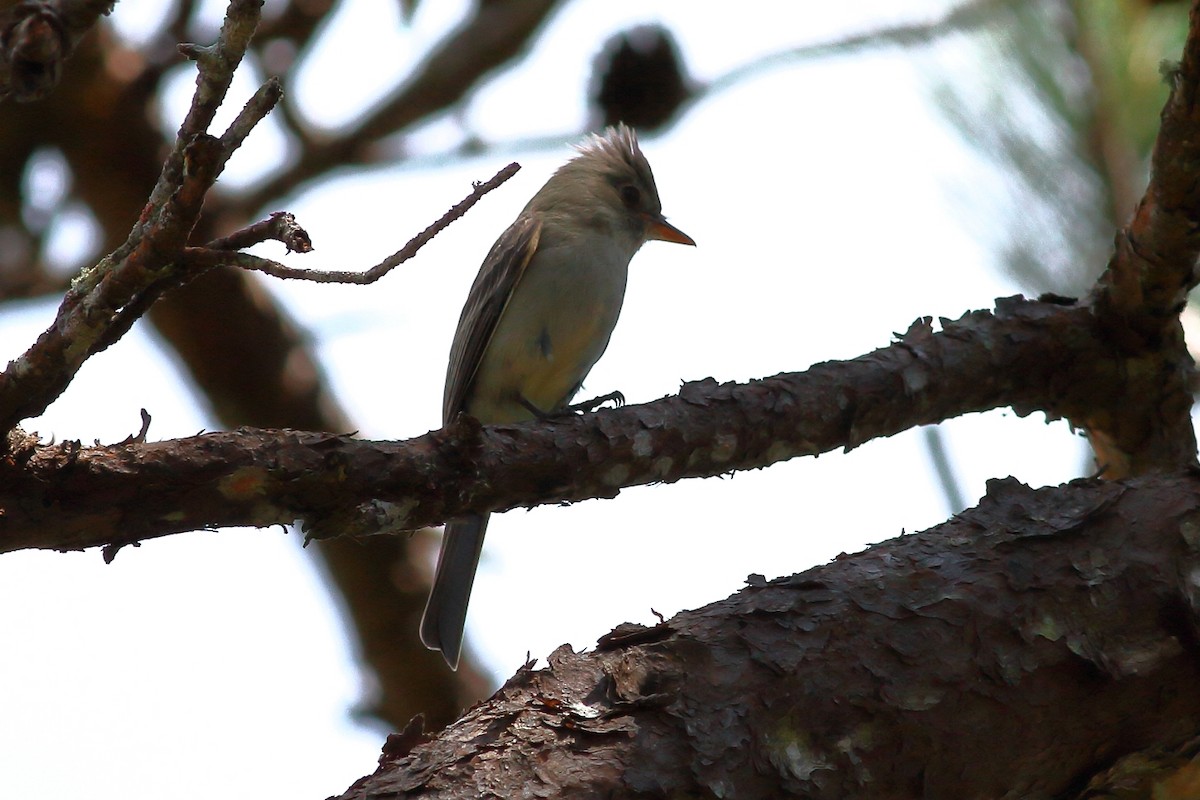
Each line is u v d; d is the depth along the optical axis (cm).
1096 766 535
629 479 622
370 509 542
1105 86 761
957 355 732
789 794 476
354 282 468
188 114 437
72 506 484
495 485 577
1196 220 688
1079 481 588
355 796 445
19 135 1080
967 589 526
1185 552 541
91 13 444
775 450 667
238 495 510
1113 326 764
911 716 496
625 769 460
